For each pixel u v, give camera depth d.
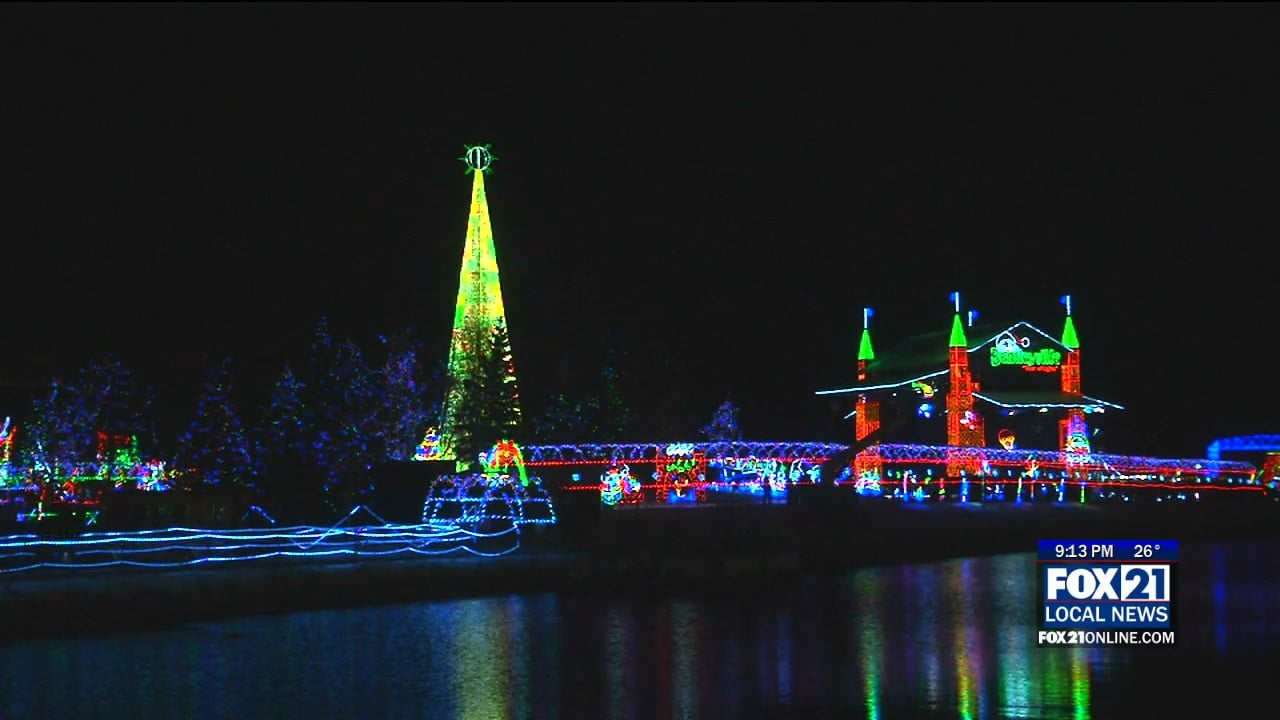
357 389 63.09
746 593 46.22
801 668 31.42
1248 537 76.44
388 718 26.00
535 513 56.03
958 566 57.56
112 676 29.86
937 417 114.81
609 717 26.17
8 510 53.56
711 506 75.44
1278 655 33.19
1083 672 31.14
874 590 47.75
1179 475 103.38
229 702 27.33
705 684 29.47
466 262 69.44
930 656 33.38
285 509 55.66
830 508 65.31
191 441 61.94
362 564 42.50
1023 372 113.06
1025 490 99.81
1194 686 29.45
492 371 67.69
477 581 44.25
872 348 121.69
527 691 28.53
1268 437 113.25
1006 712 26.69
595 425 110.69
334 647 33.88
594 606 42.09
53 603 35.22
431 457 66.88
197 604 38.06
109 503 52.88
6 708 26.67
